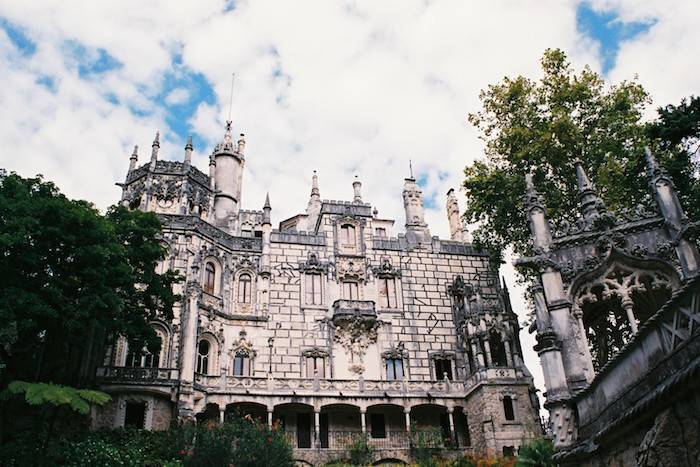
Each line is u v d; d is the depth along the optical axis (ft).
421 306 171.12
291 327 159.94
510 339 154.92
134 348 123.75
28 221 97.66
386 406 150.41
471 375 153.99
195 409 132.36
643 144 120.26
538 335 64.95
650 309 71.61
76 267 106.32
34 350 114.73
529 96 139.85
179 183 165.27
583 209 73.26
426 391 151.64
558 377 61.93
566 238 70.18
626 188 120.16
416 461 138.82
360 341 162.91
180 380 131.75
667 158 108.17
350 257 173.68
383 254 176.76
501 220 142.82
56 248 104.42
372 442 148.25
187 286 144.36
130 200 164.04
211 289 157.17
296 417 147.13
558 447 58.90
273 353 155.53
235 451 106.42
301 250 171.22
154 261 130.93
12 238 93.91
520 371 149.69
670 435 37.40
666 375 40.01
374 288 171.12
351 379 151.43
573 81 137.39
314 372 154.51
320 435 148.46
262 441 109.70
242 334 154.92
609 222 69.67
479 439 144.66
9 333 103.76
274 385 143.95
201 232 158.20
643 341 43.78
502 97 141.49
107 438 112.06
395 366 162.91
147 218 128.06
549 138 128.26
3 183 105.09
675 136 104.12
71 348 119.55
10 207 98.73
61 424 113.80
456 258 180.24
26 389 92.53
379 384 150.10
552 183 130.93
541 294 67.36
